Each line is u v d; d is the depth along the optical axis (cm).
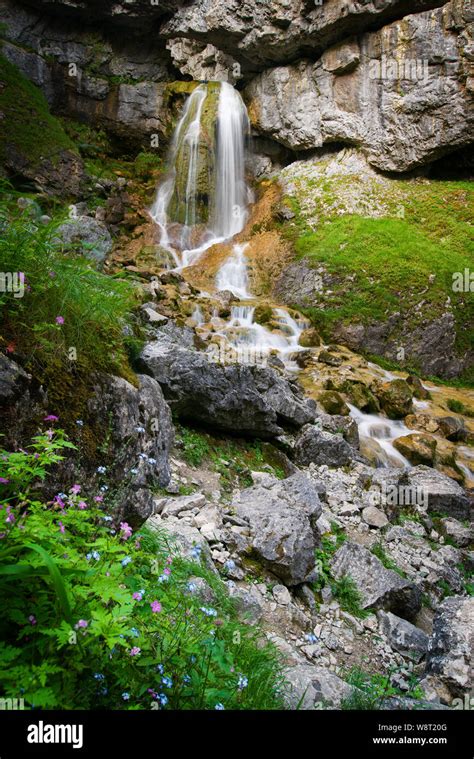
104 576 189
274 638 346
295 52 1608
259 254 1454
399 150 1506
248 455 591
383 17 1458
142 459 311
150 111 1777
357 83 1527
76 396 274
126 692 181
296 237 1434
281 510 447
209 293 1227
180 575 315
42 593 176
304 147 1664
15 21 1623
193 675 211
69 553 188
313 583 425
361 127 1539
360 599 431
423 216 1444
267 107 1708
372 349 1192
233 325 1090
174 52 1742
